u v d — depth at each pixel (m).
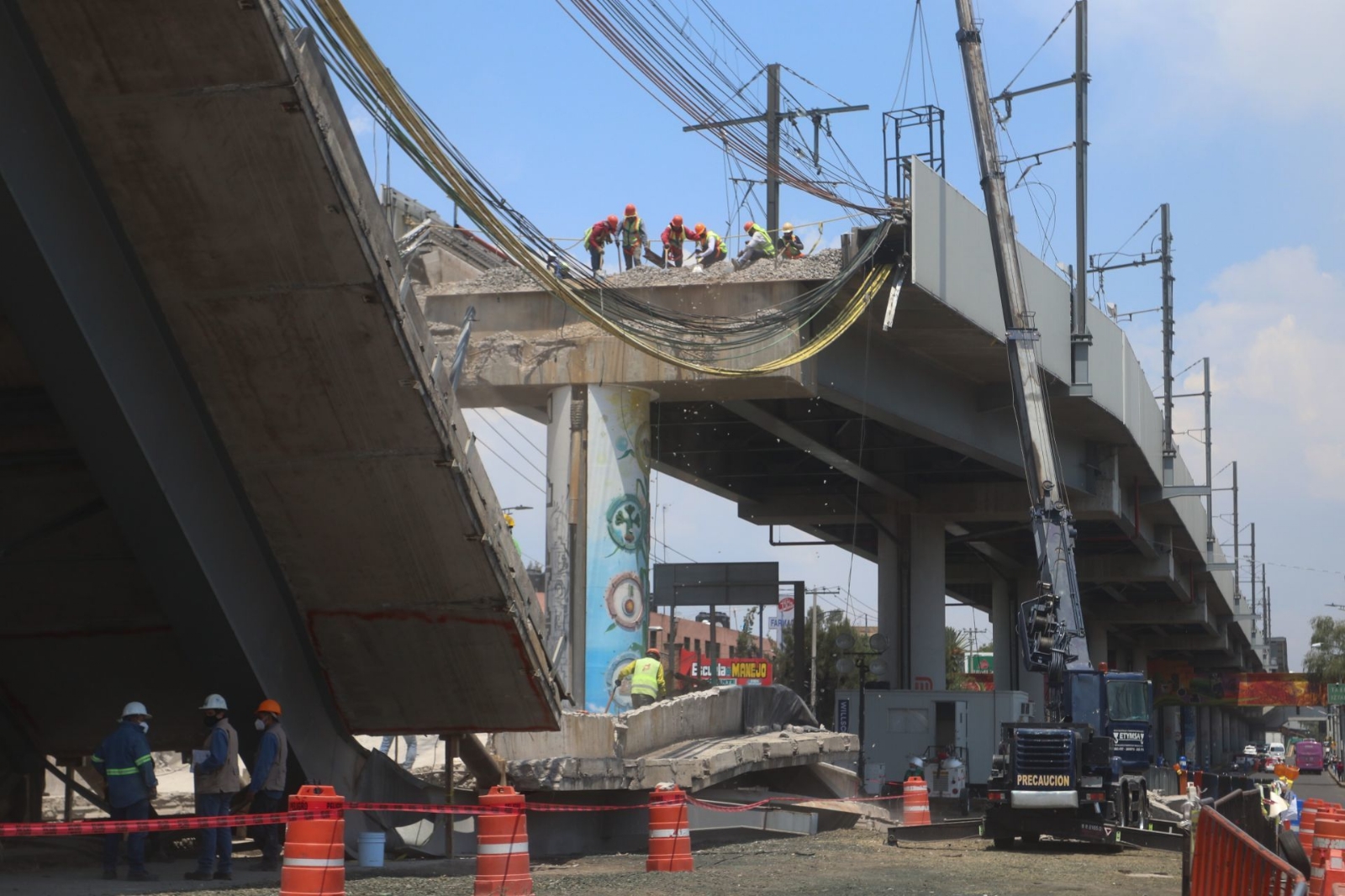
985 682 100.00
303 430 15.44
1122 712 26.64
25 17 12.23
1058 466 30.08
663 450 46.22
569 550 31.55
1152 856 23.56
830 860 21.16
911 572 49.62
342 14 14.54
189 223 13.70
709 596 51.94
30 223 12.85
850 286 32.34
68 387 14.05
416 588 17.08
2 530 16.80
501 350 32.25
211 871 14.72
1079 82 42.06
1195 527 70.25
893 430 43.56
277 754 16.02
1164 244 63.16
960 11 31.80
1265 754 93.75
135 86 12.66
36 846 16.70
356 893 14.15
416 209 32.28
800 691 51.03
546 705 18.36
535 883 16.08
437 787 19.88
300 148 13.07
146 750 14.59
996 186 31.20
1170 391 59.66
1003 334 36.97
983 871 19.81
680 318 29.59
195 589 15.79
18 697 18.78
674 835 18.30
